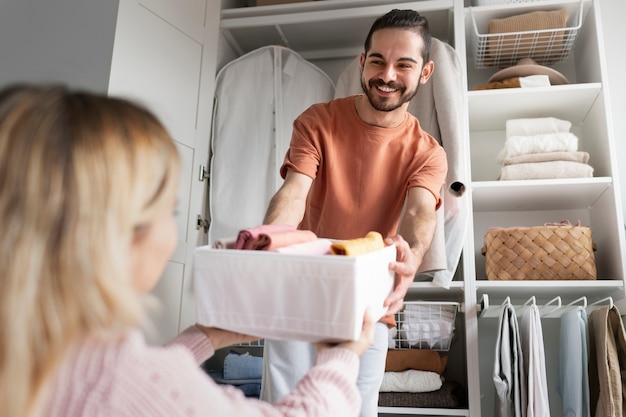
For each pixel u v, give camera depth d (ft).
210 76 7.50
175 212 1.88
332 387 1.98
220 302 2.37
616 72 7.74
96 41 6.27
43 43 6.40
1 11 6.65
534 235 6.50
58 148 1.47
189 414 1.54
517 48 7.55
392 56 4.51
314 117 4.92
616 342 5.75
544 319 7.22
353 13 7.75
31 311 1.38
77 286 1.42
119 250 1.50
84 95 1.65
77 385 1.52
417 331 6.48
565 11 7.18
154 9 6.80
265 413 1.77
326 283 2.23
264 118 7.62
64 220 1.43
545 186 6.72
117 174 1.52
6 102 1.55
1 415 1.35
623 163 7.42
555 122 7.03
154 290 6.34
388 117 4.70
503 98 7.24
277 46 7.81
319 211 4.92
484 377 7.20
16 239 1.39
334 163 4.78
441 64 6.94
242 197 7.25
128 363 1.54
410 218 4.45
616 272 6.44
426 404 6.23
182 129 6.96
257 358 6.49
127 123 1.61
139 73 6.47
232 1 8.68
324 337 2.26
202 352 2.46
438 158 4.80
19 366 1.35
